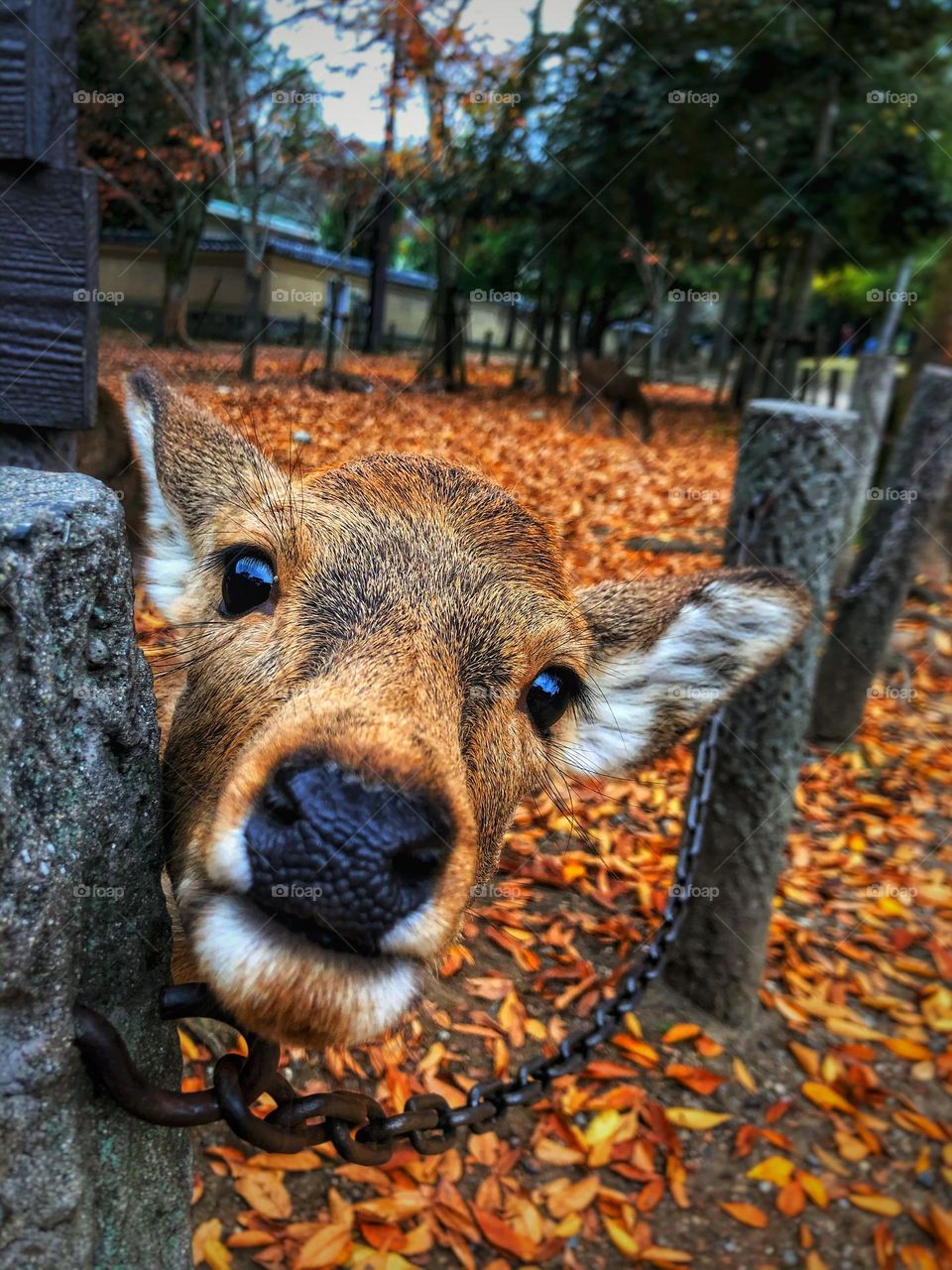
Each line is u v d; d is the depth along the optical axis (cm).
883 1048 88
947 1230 70
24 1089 21
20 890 20
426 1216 65
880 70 233
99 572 21
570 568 40
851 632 136
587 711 44
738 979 84
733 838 82
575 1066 39
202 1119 24
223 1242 62
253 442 36
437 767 26
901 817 125
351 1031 24
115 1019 24
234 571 34
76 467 53
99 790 22
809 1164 75
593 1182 69
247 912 25
